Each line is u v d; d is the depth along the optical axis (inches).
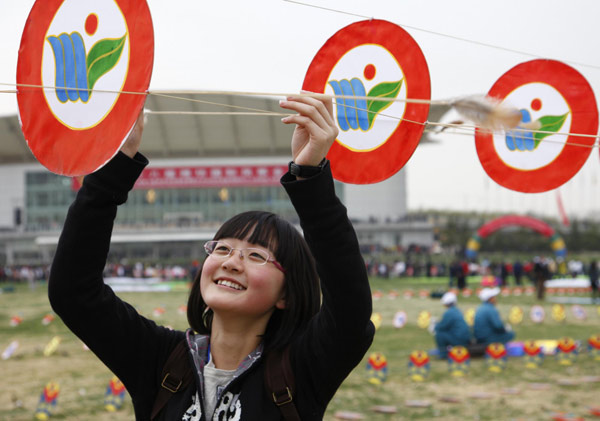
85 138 75.2
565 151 108.2
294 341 76.5
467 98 75.8
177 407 74.7
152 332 81.0
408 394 307.4
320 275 71.7
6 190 2437.3
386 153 92.3
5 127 2335.1
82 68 76.7
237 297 73.9
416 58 91.0
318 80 96.3
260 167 2364.7
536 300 933.2
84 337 76.7
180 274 1669.5
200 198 2420.0
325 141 68.2
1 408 287.7
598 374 350.9
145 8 74.3
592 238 2420.0
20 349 478.0
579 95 108.1
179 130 2363.4
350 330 71.4
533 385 324.2
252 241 75.5
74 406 290.2
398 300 959.6
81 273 74.7
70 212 74.7
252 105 2207.2
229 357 76.6
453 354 357.4
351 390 315.6
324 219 68.9
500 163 107.6
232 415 71.7
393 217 2425.0
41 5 80.2
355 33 94.8
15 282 1704.0
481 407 280.1
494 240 2450.8
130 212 2413.9
